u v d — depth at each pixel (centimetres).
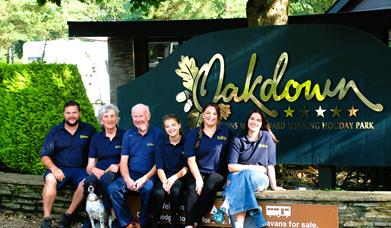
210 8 2678
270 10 768
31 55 1889
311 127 652
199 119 709
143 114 595
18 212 688
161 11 2338
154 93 739
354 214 549
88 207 585
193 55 713
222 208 558
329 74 643
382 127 620
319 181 655
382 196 543
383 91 619
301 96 656
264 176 566
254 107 678
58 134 636
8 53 2758
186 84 718
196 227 578
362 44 627
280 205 563
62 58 1847
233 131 632
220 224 581
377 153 622
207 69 703
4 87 752
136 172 597
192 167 572
